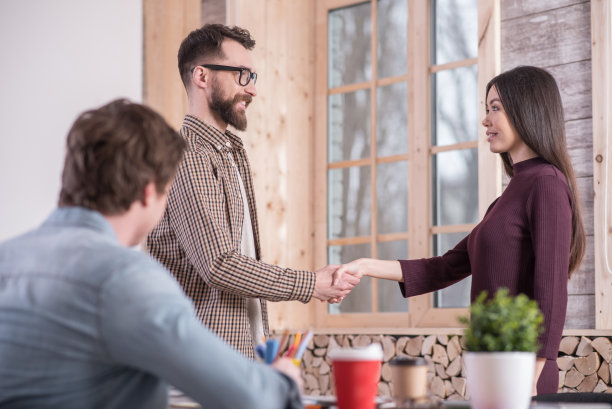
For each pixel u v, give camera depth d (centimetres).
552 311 198
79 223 117
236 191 220
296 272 212
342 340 368
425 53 393
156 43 433
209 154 216
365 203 412
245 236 224
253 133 402
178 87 429
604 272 311
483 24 358
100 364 107
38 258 112
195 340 103
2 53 358
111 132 117
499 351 115
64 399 108
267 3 413
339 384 123
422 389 127
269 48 412
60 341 106
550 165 213
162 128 122
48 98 362
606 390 298
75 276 108
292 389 110
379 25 414
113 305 104
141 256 112
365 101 416
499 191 350
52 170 358
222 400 104
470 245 225
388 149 406
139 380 111
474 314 119
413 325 382
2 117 353
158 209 124
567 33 338
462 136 382
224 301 211
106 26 376
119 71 377
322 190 425
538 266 202
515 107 216
